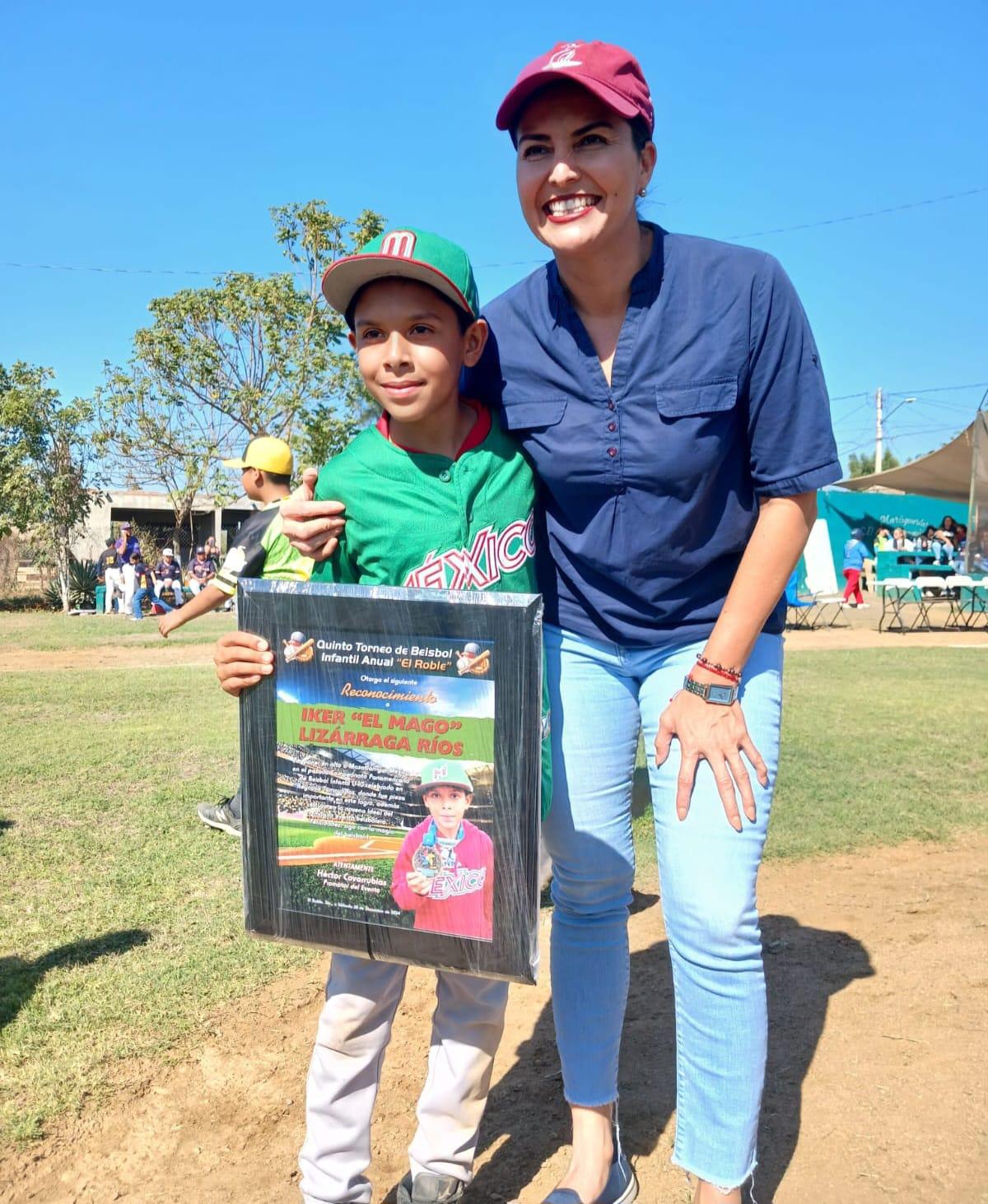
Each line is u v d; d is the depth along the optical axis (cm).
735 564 221
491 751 186
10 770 630
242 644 199
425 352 198
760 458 205
